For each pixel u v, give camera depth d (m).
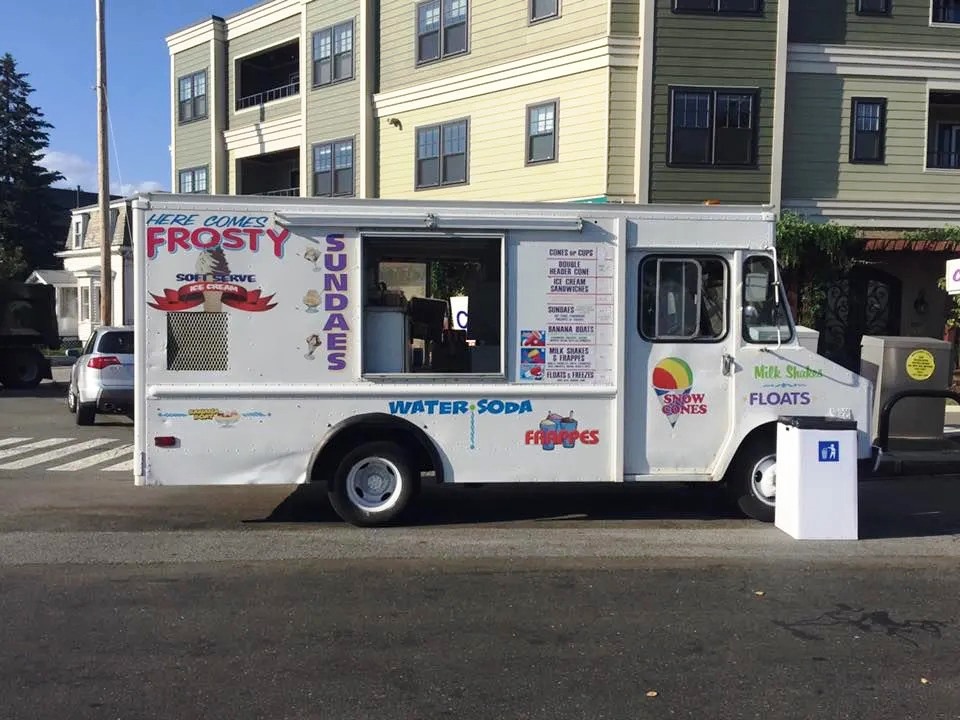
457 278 7.80
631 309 7.38
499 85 18.27
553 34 17.41
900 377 10.18
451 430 7.28
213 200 7.04
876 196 17.03
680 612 5.31
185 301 7.05
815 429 7.08
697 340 7.43
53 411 16.42
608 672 4.40
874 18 16.83
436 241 7.27
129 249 35.47
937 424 10.28
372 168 20.86
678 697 4.11
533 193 17.86
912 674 4.39
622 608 5.38
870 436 7.58
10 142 54.34
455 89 19.06
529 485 9.38
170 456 7.09
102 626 5.00
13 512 8.04
